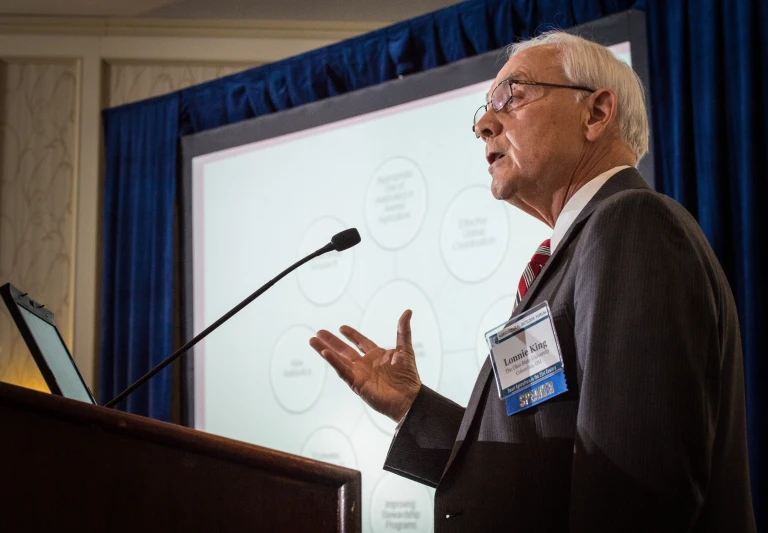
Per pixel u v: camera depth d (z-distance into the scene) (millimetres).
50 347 1686
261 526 734
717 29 2596
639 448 912
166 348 3402
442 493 1152
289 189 3258
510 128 1363
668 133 2633
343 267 3061
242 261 3301
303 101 3395
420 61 3158
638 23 2598
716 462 1056
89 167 3764
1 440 737
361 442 2910
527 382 1116
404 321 1435
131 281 3547
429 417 1356
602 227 1057
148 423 741
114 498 730
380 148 3070
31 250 3740
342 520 726
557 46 1407
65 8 3832
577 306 1053
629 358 950
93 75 3836
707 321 982
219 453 743
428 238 2889
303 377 3068
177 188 3617
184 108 3633
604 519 911
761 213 2438
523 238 2691
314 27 3740
